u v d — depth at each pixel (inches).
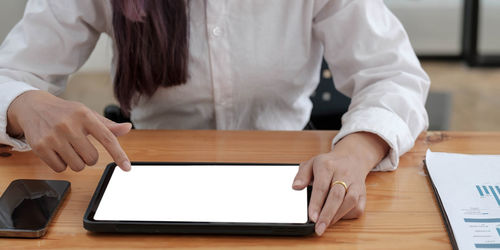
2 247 26.8
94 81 121.3
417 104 38.4
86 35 43.0
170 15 39.0
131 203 28.8
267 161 35.0
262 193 29.8
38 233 27.4
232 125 47.3
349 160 31.9
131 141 38.1
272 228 27.2
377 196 31.2
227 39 42.8
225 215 27.9
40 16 41.1
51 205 29.7
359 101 39.2
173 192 29.8
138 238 27.4
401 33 41.8
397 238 27.5
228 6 41.8
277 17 42.6
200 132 39.6
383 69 40.8
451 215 29.0
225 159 35.3
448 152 36.4
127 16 37.7
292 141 38.0
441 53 139.9
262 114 47.4
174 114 47.0
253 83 44.9
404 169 34.3
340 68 44.1
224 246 26.9
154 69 41.1
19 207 29.5
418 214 29.5
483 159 34.7
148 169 32.1
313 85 48.3
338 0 41.8
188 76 43.3
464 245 26.7
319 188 29.5
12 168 34.4
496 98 119.9
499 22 134.6
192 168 32.2
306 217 28.0
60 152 31.8
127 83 41.8
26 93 35.2
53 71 42.3
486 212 29.2
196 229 27.2
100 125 31.3
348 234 27.8
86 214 27.9
